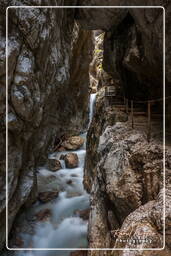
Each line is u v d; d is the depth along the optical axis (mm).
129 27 10867
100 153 9273
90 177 12219
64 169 14922
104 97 15461
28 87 6434
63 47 9789
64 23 9703
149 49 8312
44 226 9375
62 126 19750
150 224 3791
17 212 8727
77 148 18344
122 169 6387
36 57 6945
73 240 8758
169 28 6426
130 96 14336
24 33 6098
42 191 11875
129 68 11648
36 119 7766
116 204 6129
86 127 24141
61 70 9508
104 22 10812
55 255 7977
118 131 8672
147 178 5477
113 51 13484
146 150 6074
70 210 10562
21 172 8477
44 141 11453
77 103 21984
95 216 7762
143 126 8742
